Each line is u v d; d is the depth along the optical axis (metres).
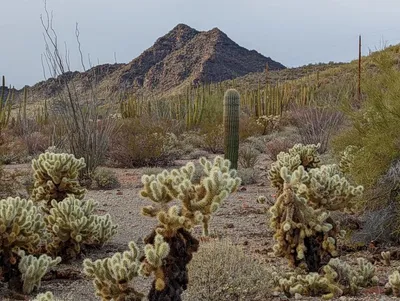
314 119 16.86
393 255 6.16
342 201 5.63
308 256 5.44
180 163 16.78
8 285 5.10
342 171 8.54
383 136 6.97
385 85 7.55
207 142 20.11
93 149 12.73
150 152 15.85
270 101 28.77
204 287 4.64
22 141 18.39
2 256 5.05
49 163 7.02
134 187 12.05
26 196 9.69
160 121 23.52
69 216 6.12
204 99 28.00
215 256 4.84
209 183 3.62
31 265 5.04
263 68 94.31
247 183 12.23
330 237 5.50
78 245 6.15
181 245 3.78
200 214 3.65
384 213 6.72
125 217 8.66
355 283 4.95
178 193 3.69
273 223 5.57
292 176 5.50
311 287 4.89
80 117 12.95
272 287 4.91
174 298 3.75
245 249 6.54
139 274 3.78
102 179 12.05
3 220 5.02
